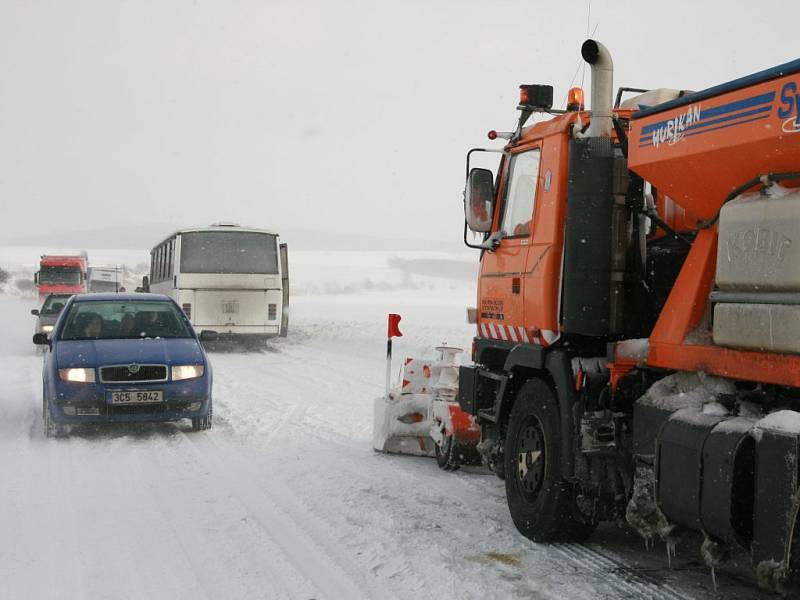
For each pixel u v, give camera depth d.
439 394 8.44
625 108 6.14
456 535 5.98
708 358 4.38
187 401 9.63
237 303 23.56
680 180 4.65
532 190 6.26
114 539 5.83
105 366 9.36
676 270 5.20
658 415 4.62
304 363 18.75
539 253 5.98
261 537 5.88
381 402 8.85
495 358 6.91
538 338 6.00
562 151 5.84
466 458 7.94
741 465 3.94
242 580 5.04
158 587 4.93
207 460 8.41
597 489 5.48
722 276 4.28
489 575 5.14
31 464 8.17
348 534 5.95
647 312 5.44
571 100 6.38
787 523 3.66
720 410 4.26
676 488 4.31
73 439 9.51
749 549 3.93
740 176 4.23
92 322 10.51
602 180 5.44
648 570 5.27
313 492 7.12
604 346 5.71
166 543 5.75
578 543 5.84
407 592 4.85
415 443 8.71
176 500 6.86
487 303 6.83
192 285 23.31
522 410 6.15
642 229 5.46
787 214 3.89
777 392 4.06
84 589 4.89
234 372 16.86
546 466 5.74
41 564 5.31
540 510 5.76
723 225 4.30
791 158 3.90
